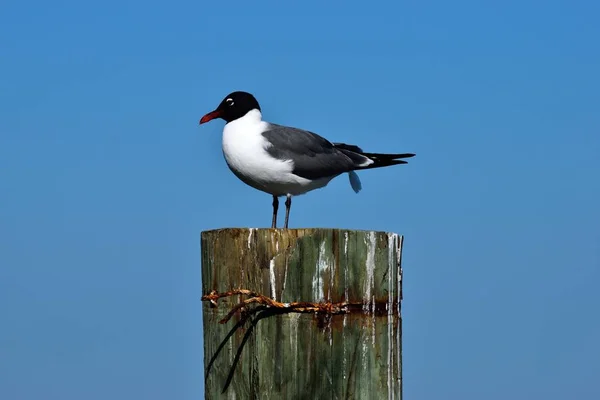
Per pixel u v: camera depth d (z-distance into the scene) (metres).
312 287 9.03
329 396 9.04
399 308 9.57
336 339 9.05
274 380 9.05
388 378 9.30
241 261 9.23
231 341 9.27
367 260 9.18
